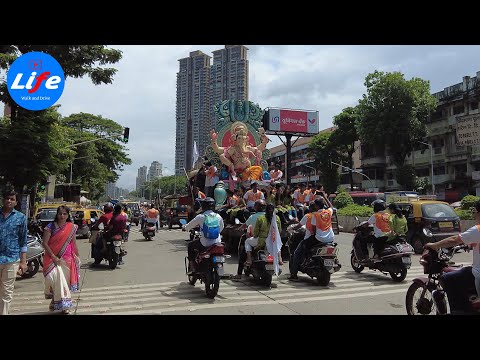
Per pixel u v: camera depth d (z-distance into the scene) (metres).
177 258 12.97
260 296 7.63
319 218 8.79
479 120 20.95
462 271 4.75
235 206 13.56
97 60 13.87
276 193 13.54
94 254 11.52
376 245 9.47
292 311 6.51
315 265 8.61
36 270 10.01
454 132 40.97
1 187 12.86
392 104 37.62
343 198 28.39
